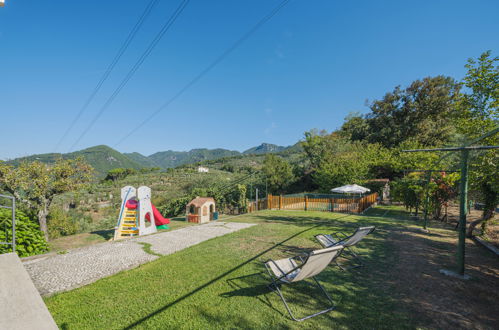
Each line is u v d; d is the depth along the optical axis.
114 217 19.83
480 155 6.89
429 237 7.86
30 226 6.90
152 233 9.42
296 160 37.41
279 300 3.72
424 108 33.66
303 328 3.01
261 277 4.58
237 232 8.80
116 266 5.29
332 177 23.28
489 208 7.24
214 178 30.20
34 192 11.01
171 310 3.45
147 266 5.34
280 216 13.58
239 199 17.62
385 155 26.41
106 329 3.03
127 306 3.59
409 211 14.87
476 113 9.59
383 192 22.23
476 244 7.08
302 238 7.65
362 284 4.28
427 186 9.19
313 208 17.05
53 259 5.88
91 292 4.07
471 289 4.07
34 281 4.50
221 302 3.66
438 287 4.15
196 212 13.12
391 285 4.23
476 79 9.28
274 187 29.83
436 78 33.97
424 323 3.09
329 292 3.96
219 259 5.68
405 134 33.53
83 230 16.28
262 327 3.03
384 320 3.16
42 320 2.61
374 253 6.08
